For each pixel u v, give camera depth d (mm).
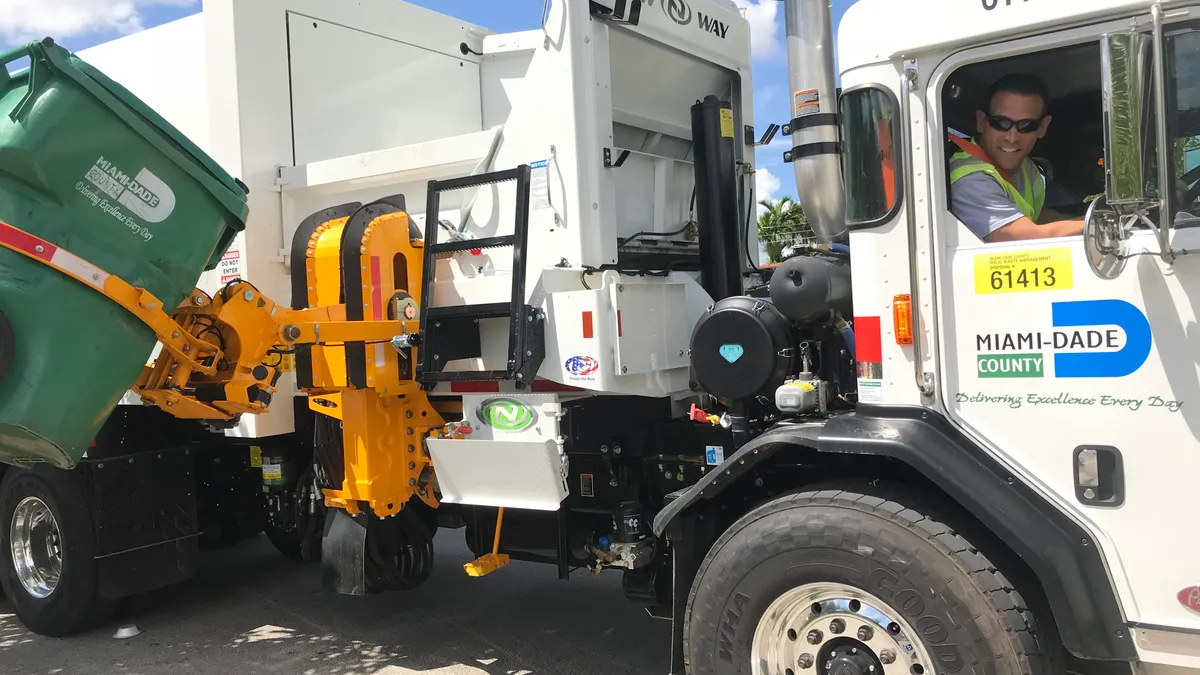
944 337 2619
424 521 4426
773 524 2756
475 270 3865
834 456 2945
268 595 5566
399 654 4477
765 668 2830
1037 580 2598
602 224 3715
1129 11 2293
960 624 2451
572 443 3617
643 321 3559
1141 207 2162
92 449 4617
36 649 4715
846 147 2750
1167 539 2320
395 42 4906
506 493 3672
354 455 3932
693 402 3883
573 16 3580
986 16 2477
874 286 2719
